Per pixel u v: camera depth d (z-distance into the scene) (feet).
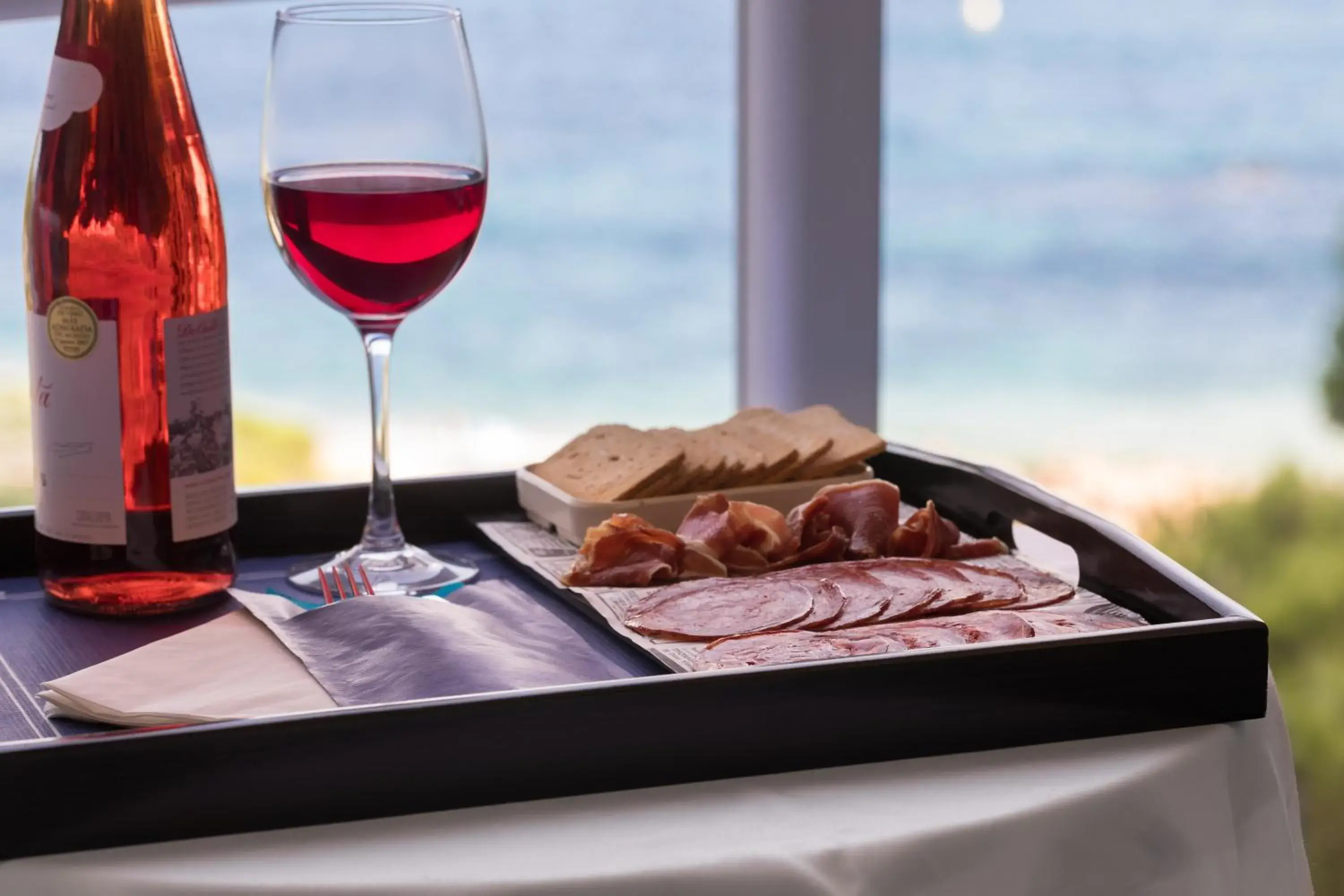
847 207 5.03
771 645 2.40
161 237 2.84
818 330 5.09
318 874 1.88
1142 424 37.76
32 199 2.81
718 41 35.86
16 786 1.91
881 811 2.07
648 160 36.19
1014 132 37.52
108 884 1.88
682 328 36.52
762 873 1.90
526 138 36.01
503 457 36.50
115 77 2.81
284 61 2.76
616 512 3.08
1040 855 2.07
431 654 2.34
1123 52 37.24
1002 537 3.29
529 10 35.68
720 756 2.17
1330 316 37.14
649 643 2.50
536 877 1.86
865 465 3.45
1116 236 37.50
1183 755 2.27
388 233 2.71
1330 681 27.02
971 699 2.26
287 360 34.68
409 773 2.05
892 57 37.32
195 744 1.97
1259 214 37.40
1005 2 37.11
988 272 37.83
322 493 3.28
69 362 2.69
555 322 36.42
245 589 2.95
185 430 2.75
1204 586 2.57
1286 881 2.38
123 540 2.74
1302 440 36.96
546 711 2.09
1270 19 36.88
